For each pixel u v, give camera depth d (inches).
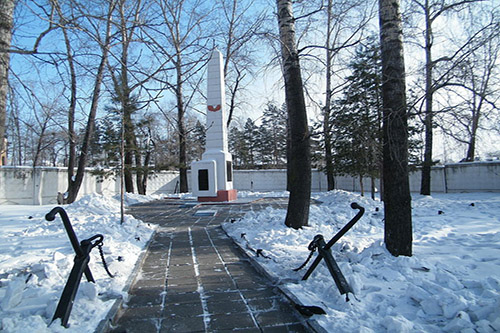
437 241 242.8
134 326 125.0
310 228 286.5
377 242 203.9
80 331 109.6
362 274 160.9
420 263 165.6
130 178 790.5
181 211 529.0
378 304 128.0
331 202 577.0
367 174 589.6
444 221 338.0
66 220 122.5
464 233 273.6
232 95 732.0
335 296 135.9
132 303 147.9
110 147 644.7
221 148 676.7
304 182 295.3
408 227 188.1
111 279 167.8
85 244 131.8
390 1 195.3
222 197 655.1
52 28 158.4
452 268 164.2
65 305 113.7
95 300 135.4
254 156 1651.1
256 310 138.9
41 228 338.3
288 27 288.7
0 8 161.2
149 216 477.7
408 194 189.9
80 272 123.1
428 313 119.7
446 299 121.8
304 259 201.0
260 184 1112.8
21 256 224.7
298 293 145.0
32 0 158.6
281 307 141.5
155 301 150.5
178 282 178.7
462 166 713.0
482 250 203.3
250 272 195.3
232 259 227.1
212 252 249.9
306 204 295.6
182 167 799.7
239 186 1109.1
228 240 295.0
